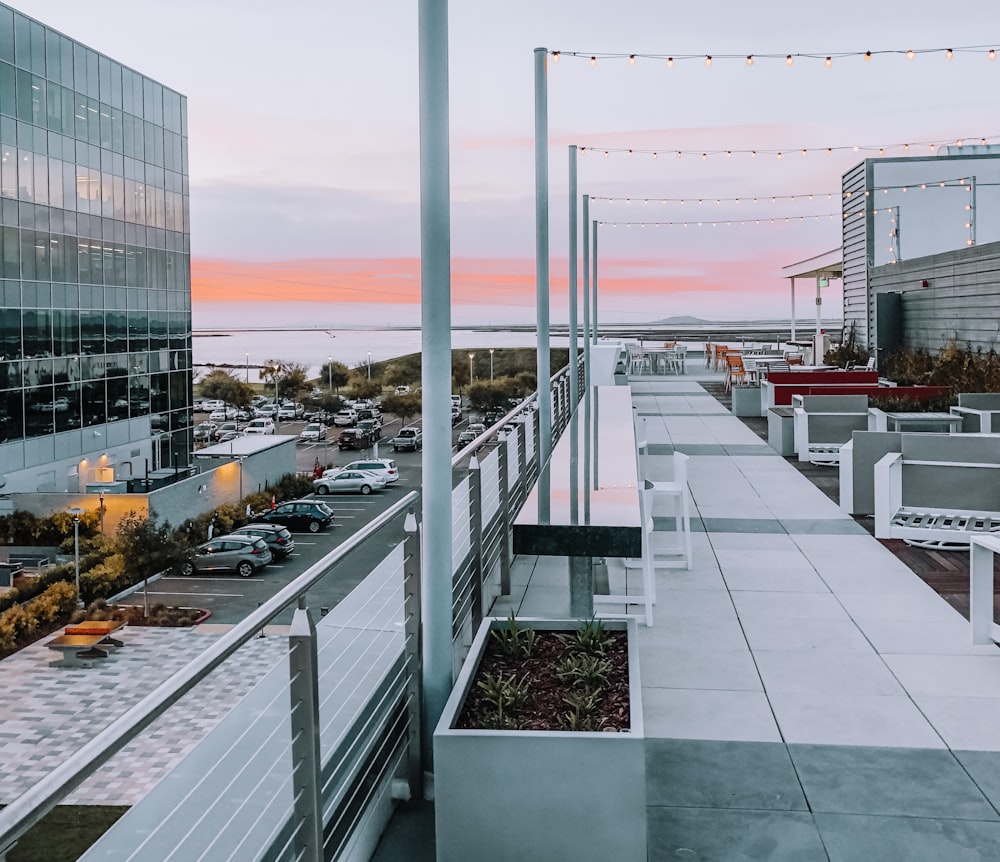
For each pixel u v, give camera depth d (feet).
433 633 12.71
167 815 7.35
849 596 22.65
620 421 29.91
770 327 289.12
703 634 19.85
